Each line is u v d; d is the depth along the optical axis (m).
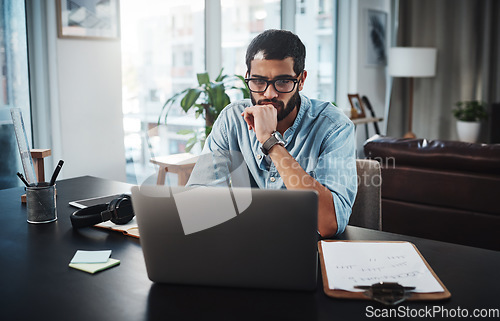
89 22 2.90
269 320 0.78
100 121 3.05
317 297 0.86
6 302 0.84
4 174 2.81
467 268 0.97
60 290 0.89
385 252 1.03
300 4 4.56
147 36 3.34
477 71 5.55
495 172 2.17
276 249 0.86
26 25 2.79
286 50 1.33
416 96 5.73
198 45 3.68
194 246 0.88
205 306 0.83
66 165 2.90
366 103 5.02
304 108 1.49
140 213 0.88
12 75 2.77
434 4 5.52
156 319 0.78
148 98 3.41
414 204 2.40
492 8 5.40
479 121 5.28
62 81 2.83
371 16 5.27
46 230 1.24
